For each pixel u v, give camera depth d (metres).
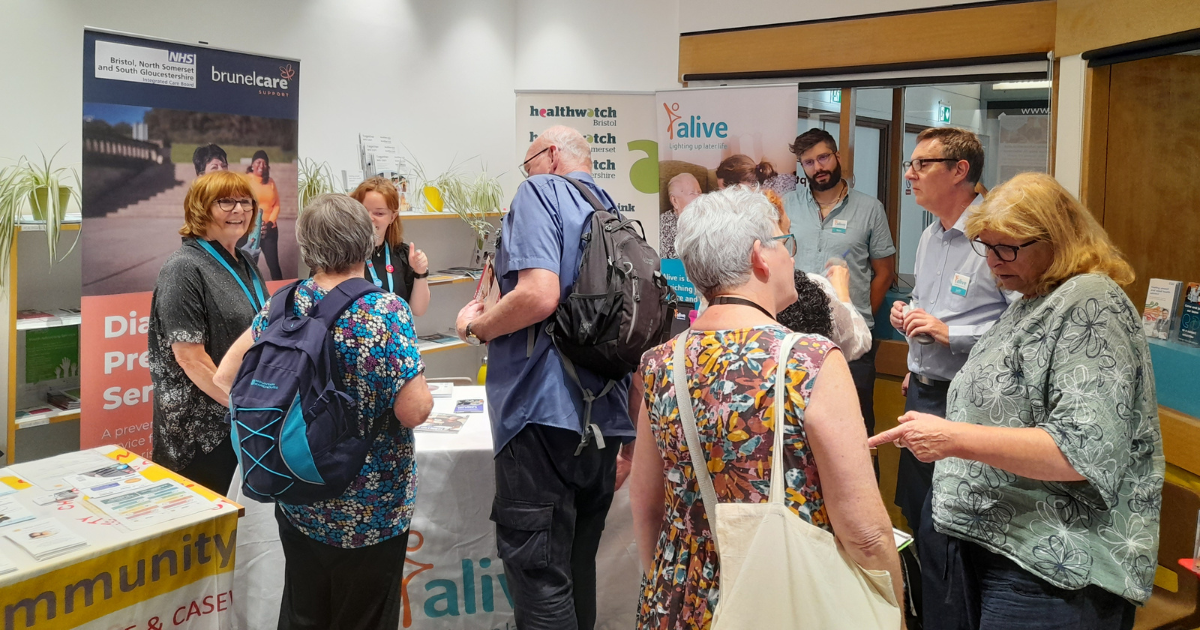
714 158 4.09
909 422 1.47
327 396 1.55
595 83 5.32
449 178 4.88
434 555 2.19
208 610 1.64
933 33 3.71
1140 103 2.91
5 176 3.14
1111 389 1.36
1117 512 1.41
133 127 2.79
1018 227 1.50
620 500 2.28
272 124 3.19
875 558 1.04
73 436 3.14
